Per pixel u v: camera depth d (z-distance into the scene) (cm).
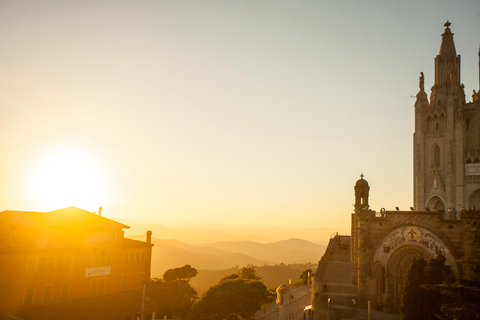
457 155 9194
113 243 7731
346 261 8894
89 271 7244
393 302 6278
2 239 6253
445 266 5150
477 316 4009
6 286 6131
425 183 9688
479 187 8850
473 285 4166
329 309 6022
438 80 9950
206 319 7600
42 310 6419
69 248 6950
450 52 9912
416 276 5025
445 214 6512
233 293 8156
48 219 7006
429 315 4834
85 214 7750
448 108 9456
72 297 6950
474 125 9312
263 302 8688
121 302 7412
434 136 9700
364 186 7931
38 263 6538
